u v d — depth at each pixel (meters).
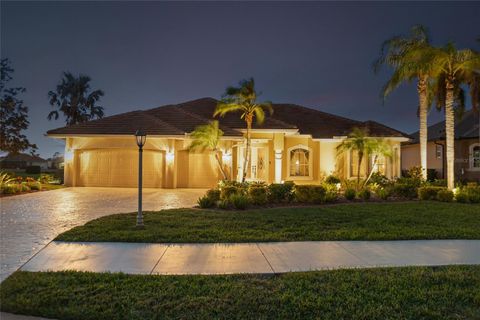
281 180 22.28
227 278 5.70
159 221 10.16
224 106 18.30
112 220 10.34
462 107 21.95
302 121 25.12
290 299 4.87
